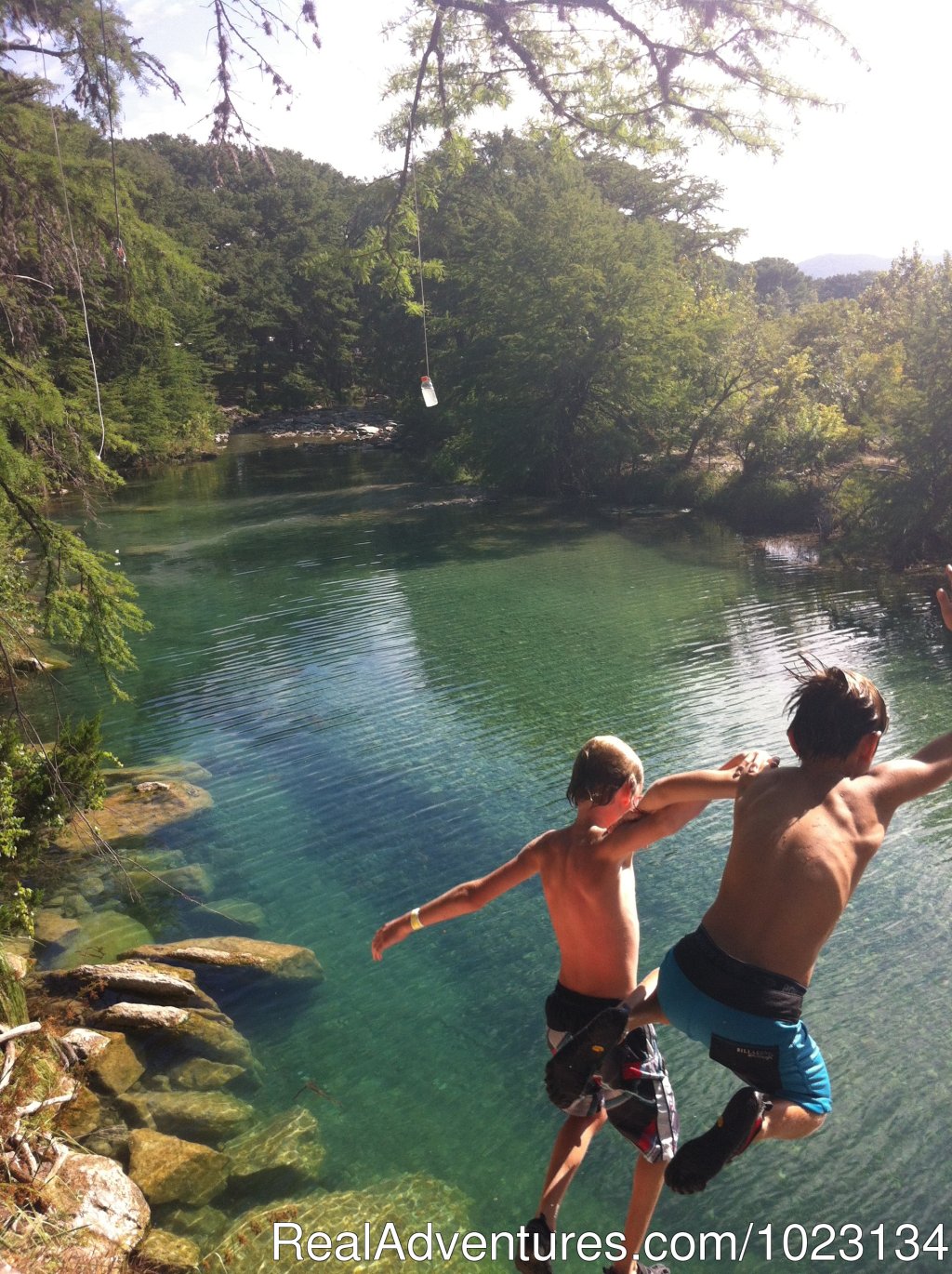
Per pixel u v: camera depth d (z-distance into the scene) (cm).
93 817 1146
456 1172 631
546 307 3809
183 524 3356
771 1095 272
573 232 3906
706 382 3809
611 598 2225
